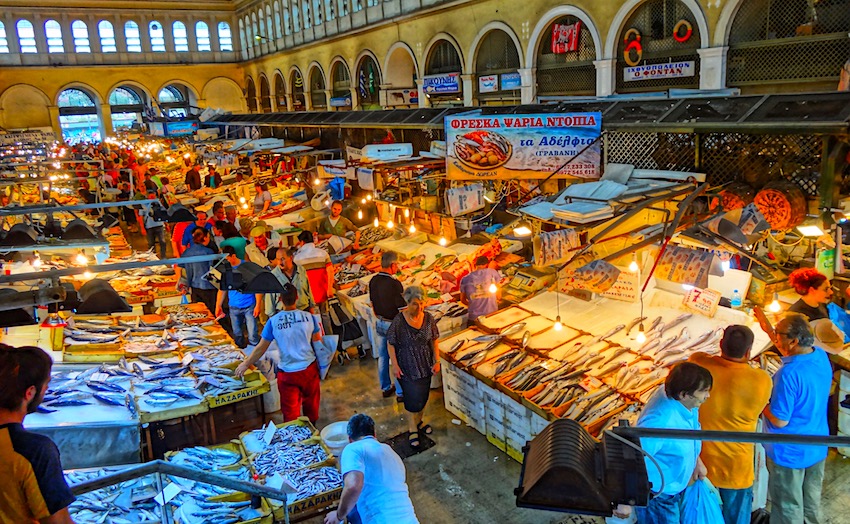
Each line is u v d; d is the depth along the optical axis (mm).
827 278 5766
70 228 6641
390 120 11625
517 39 18047
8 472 2766
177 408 5754
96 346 7004
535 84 18016
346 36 27406
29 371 2908
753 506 5152
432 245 10062
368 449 4195
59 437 5242
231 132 22047
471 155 8062
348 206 12461
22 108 36906
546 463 2258
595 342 6574
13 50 36000
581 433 2410
